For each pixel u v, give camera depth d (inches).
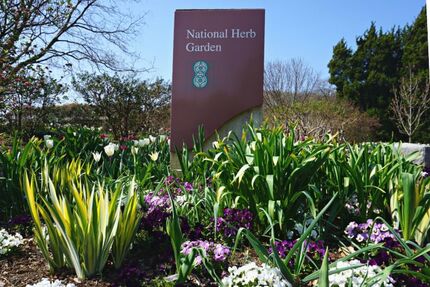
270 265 103.6
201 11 256.7
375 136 977.5
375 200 143.5
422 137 931.3
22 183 172.6
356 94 1039.6
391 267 85.3
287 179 135.2
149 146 300.7
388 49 1028.5
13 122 573.0
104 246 111.6
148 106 759.7
